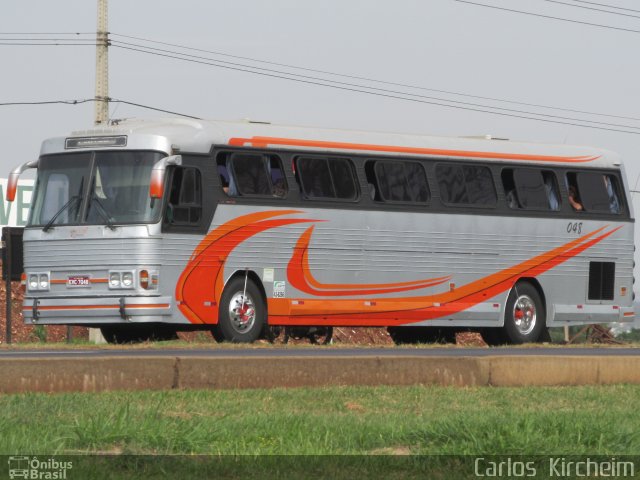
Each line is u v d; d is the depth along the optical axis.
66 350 36.41
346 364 27.38
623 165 54.16
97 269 42.19
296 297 45.25
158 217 41.84
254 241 44.12
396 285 47.81
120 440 18.36
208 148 43.25
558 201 52.06
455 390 27.06
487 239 50.09
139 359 25.20
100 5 83.69
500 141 51.28
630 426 20.88
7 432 18.59
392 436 19.61
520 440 18.50
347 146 47.00
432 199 48.88
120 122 44.62
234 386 26.09
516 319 51.00
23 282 43.72
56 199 43.31
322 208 45.91
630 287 53.72
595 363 29.83
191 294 42.53
